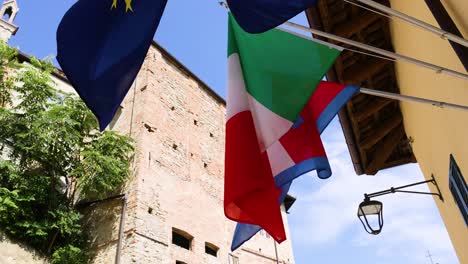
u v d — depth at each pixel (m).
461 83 4.31
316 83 4.16
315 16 6.06
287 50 4.51
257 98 4.41
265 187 3.97
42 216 14.09
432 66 3.39
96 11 4.06
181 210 17.38
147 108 18.36
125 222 15.16
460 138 4.80
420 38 5.58
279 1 3.27
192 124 21.05
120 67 3.80
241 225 4.74
